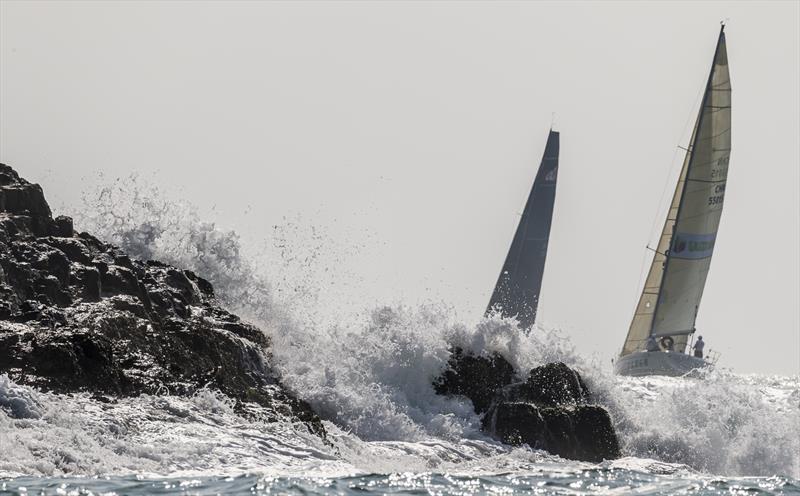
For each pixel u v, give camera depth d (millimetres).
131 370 72000
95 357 68750
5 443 56062
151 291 86125
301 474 59719
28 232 84500
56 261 80375
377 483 57906
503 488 58938
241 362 82188
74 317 75000
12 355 66438
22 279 77062
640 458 85688
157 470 57469
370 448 77312
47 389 65250
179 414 68125
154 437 63125
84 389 66938
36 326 70688
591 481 63562
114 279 83562
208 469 59281
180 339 79438
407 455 77062
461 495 55969
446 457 79188
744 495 61281
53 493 49188
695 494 60562
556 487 60594
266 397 79562
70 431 59906
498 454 84062
